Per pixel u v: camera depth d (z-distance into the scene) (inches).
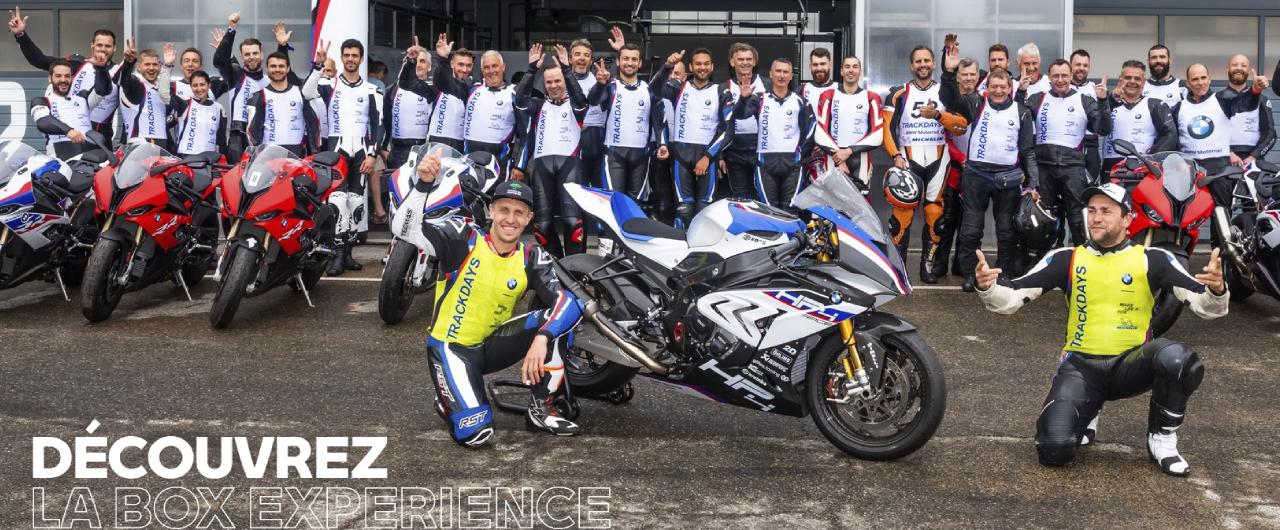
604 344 197.2
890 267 175.2
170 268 301.1
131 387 221.3
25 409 205.2
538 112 343.9
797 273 179.0
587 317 189.0
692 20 555.5
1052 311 307.9
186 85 402.3
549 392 193.5
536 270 186.9
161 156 291.0
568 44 573.3
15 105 504.7
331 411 207.2
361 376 232.4
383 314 278.7
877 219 183.5
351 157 372.8
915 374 180.4
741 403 190.9
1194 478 175.0
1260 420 207.3
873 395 177.8
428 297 319.3
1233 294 325.4
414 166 264.2
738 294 181.5
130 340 262.1
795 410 186.4
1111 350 180.1
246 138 374.9
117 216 281.7
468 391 183.3
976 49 453.4
